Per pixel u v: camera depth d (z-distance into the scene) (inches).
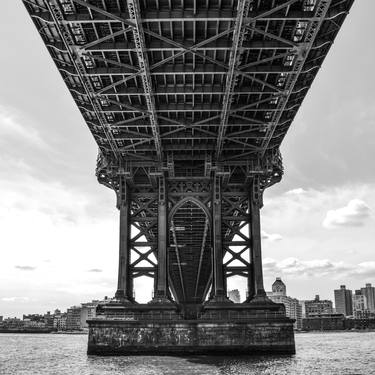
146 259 2650.1
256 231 2642.7
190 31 1779.0
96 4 1651.1
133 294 2650.1
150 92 2075.5
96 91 2095.2
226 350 2315.5
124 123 2373.3
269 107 2279.8
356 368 2111.2
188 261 4712.1
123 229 2630.4
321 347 4124.0
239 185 2797.7
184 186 2753.4
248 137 2524.6
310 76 2103.8
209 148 2635.3
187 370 1793.8
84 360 2301.9
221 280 2546.8
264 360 2155.5
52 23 1695.4
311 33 1727.4
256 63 1870.1
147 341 2327.8
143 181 2807.6
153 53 1888.5
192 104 2244.1
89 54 1854.1
